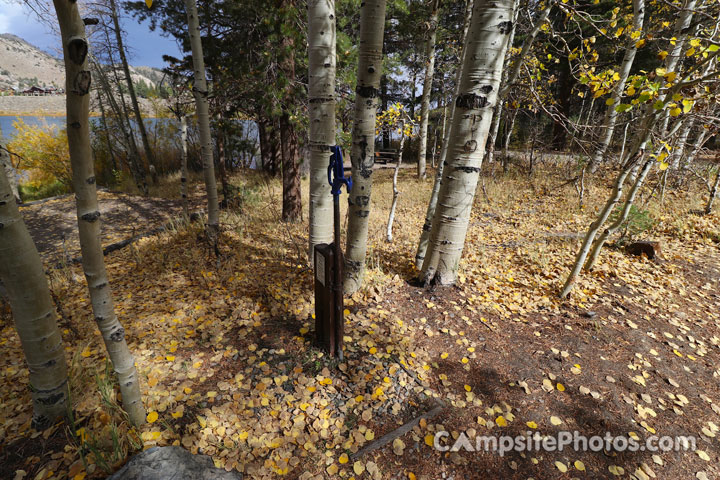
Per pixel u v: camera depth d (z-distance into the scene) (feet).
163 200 32.45
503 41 10.14
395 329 10.98
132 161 37.52
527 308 12.52
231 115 28.07
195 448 7.01
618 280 14.34
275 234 20.04
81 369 8.43
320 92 12.42
